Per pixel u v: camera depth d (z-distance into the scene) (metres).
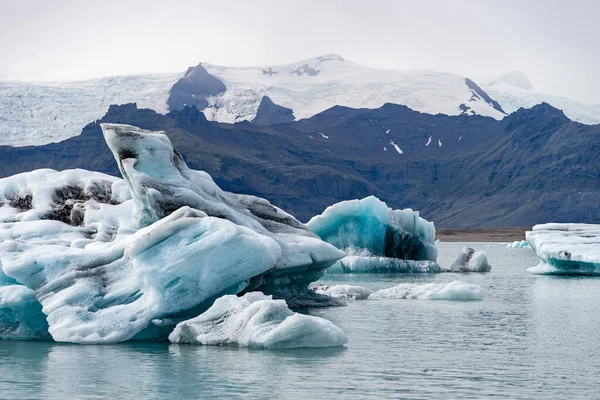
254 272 28.45
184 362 23.88
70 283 27.91
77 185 38.44
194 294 27.42
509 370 23.61
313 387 21.05
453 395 20.42
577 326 33.69
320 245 37.38
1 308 28.28
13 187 38.69
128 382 21.50
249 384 21.27
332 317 36.09
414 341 29.08
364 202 76.88
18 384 21.33
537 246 74.19
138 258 27.77
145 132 35.25
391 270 75.50
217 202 35.78
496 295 49.25
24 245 29.91
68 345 26.83
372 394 20.39
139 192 33.31
